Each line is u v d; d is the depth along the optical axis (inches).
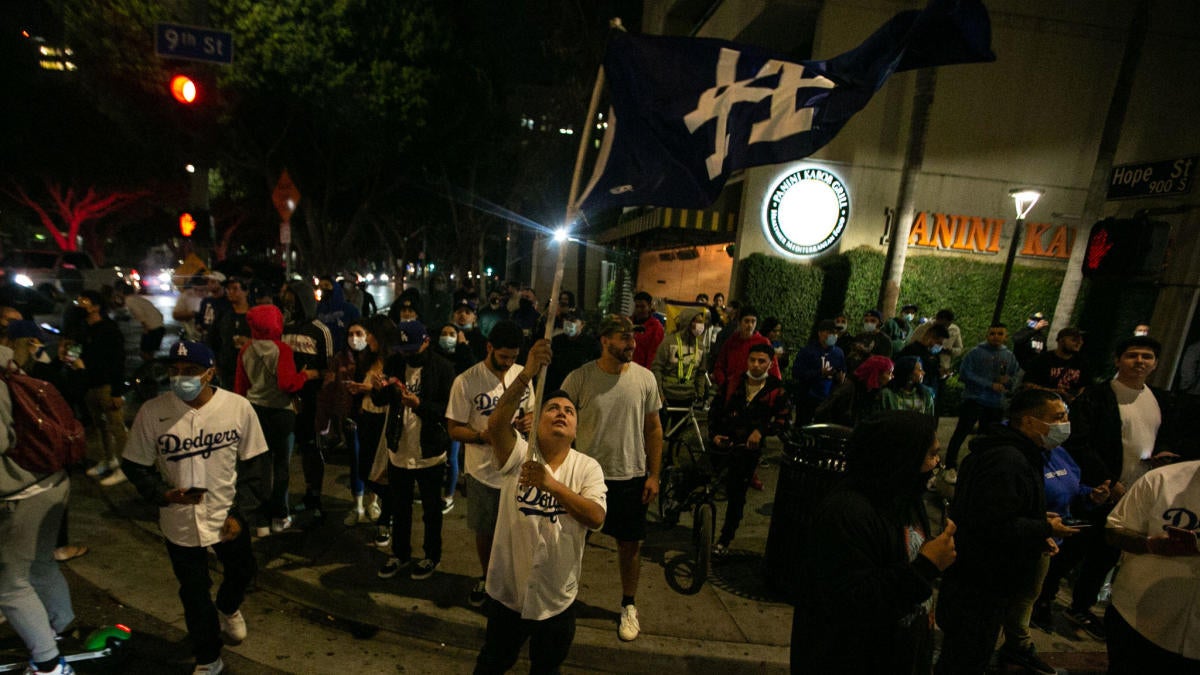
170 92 305.6
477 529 151.3
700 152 108.0
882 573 80.2
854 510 83.3
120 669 135.8
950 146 458.9
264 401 192.1
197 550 127.5
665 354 267.7
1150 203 427.8
